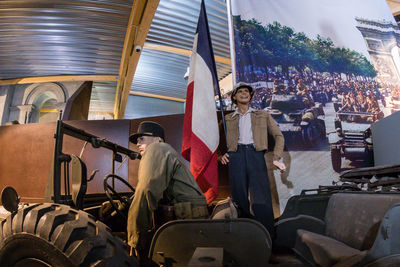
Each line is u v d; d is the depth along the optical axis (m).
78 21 6.67
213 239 1.12
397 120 2.47
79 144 4.48
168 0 6.78
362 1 3.68
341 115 3.08
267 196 2.00
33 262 1.01
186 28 7.94
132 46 7.74
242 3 3.32
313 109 3.05
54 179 1.25
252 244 1.10
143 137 1.71
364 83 3.25
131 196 1.92
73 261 0.90
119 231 1.68
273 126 2.24
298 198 1.87
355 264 1.02
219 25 7.51
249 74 3.11
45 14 6.36
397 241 0.96
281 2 3.41
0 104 10.21
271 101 3.04
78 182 1.32
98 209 1.65
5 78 9.92
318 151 2.93
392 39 3.53
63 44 7.69
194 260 0.84
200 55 2.24
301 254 1.58
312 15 3.43
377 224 1.14
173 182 1.42
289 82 3.11
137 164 4.20
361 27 3.52
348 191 1.59
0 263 1.08
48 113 13.77
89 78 9.82
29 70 9.27
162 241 1.13
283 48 3.22
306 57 3.23
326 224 1.66
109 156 4.32
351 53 3.35
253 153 2.12
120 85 10.76
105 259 0.92
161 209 1.43
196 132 2.03
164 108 13.95
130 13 6.37
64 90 10.23
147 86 12.23
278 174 2.80
